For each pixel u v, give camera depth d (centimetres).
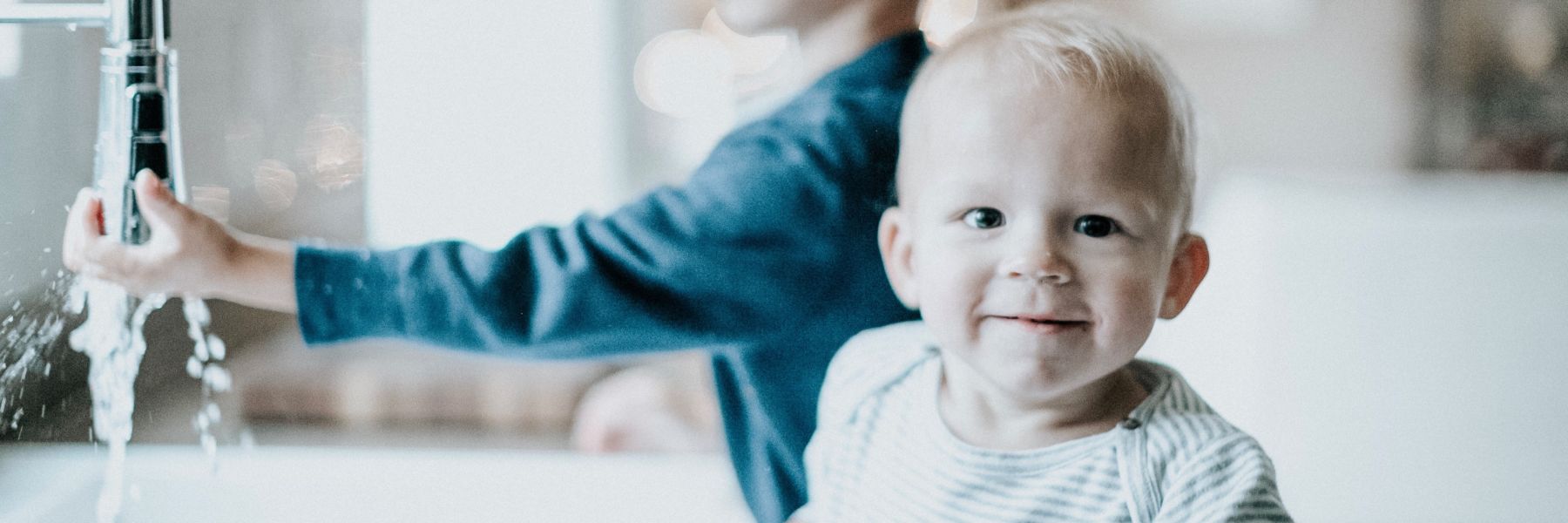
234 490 117
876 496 72
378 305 74
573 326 77
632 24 214
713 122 211
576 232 79
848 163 78
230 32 143
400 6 186
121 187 66
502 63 198
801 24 84
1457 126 205
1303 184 183
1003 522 66
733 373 85
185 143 134
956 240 62
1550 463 132
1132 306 60
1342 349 137
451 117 191
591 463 128
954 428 69
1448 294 136
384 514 121
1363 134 215
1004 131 61
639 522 121
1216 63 221
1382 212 147
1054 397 66
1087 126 60
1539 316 134
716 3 87
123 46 65
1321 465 135
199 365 75
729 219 78
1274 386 137
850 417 75
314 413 152
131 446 109
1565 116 196
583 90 207
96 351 70
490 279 76
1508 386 134
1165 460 63
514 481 123
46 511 103
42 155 88
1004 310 60
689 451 134
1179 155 63
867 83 80
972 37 66
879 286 79
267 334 164
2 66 89
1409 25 213
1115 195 60
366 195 178
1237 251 145
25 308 78
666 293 78
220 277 69
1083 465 64
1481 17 201
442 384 161
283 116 155
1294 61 219
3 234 79
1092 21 68
